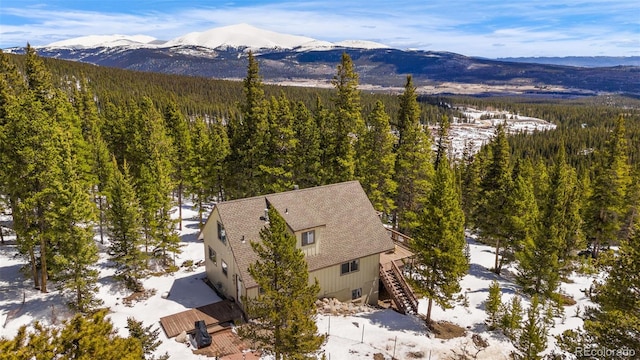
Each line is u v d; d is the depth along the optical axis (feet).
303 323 54.49
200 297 90.38
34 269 91.30
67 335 32.60
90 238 84.48
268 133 131.13
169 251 115.55
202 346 72.08
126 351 35.65
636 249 51.57
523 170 166.71
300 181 134.72
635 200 141.08
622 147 137.80
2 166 85.51
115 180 93.09
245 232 84.99
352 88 127.95
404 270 105.70
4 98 102.32
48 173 79.56
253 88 134.41
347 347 73.77
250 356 69.56
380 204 126.93
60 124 120.06
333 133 130.21
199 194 147.54
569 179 160.97
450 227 82.07
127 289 93.56
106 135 168.04
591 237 146.30
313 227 85.61
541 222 96.68
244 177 134.41
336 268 91.04
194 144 148.77
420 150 134.41
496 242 130.41
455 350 77.00
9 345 29.91
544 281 102.53
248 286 77.56
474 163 171.83
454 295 103.09
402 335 80.74
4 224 128.88
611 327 51.80
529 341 65.05
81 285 80.02
